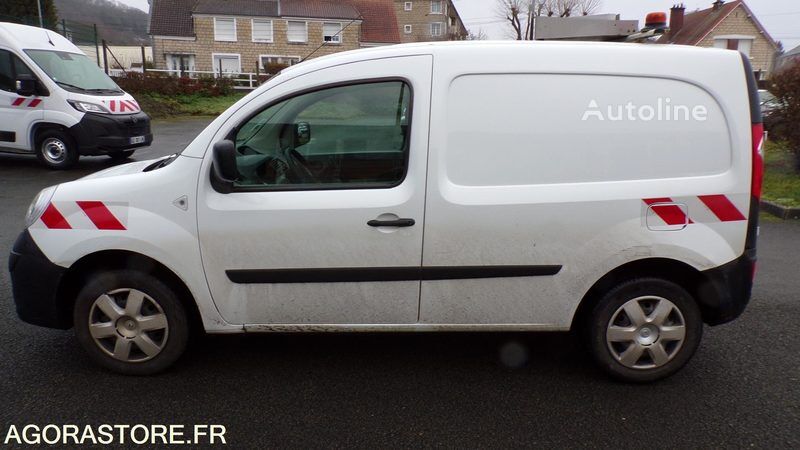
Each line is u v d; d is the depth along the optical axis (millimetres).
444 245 3078
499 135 3041
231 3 40188
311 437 2814
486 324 3227
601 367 3297
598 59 3068
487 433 2854
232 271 3143
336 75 3096
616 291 3191
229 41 39875
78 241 3137
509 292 3166
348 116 3088
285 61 40844
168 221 3111
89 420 2938
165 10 40219
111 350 3354
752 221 3141
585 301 3312
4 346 3703
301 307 3191
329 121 3100
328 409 3055
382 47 3172
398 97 3066
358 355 3686
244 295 3182
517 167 3053
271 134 3146
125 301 3299
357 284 3141
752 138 3088
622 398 3186
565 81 3049
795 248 6242
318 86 3094
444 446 2750
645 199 3061
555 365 3572
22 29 10328
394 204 3035
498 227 3055
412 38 66125
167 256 3115
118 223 3117
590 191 3055
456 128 3031
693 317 3225
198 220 3098
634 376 3285
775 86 9070
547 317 3215
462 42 3143
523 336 3984
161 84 25234
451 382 3352
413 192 3031
